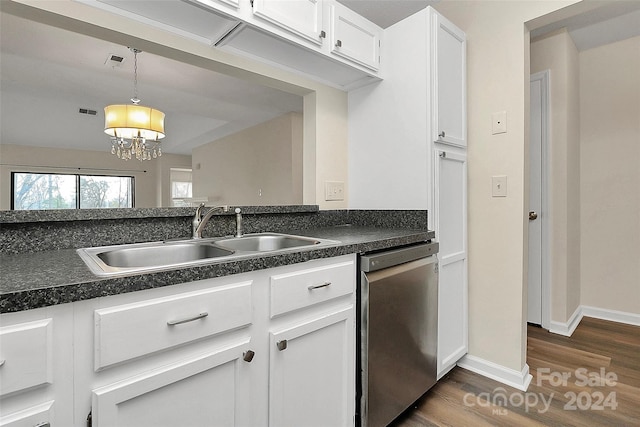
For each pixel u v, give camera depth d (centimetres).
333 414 116
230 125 475
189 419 81
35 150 566
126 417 71
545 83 241
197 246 133
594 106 262
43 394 62
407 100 171
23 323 59
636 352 202
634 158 246
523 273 166
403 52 172
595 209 263
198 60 149
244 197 493
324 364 112
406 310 138
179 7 118
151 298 74
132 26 126
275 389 98
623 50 248
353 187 201
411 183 170
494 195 174
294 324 103
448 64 171
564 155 234
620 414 142
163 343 75
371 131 190
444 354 166
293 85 180
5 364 57
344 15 161
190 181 705
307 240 134
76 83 330
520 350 166
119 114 277
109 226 122
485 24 177
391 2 197
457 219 178
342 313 117
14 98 398
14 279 67
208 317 83
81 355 65
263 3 128
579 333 234
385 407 128
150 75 304
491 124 175
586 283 268
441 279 165
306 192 196
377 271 128
